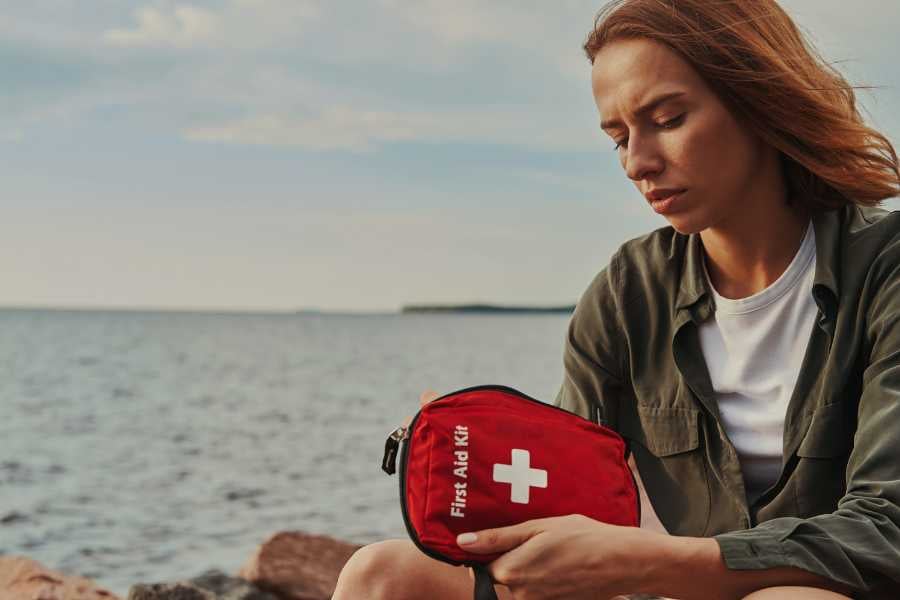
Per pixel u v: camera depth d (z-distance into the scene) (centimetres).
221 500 1709
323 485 1878
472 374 6284
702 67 178
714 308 198
